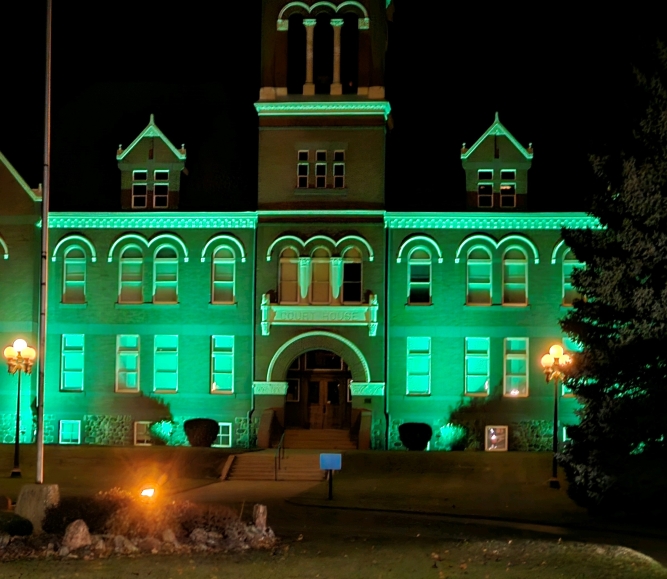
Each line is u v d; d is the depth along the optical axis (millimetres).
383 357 51250
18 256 52281
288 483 41812
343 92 52219
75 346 52719
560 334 51188
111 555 21891
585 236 37875
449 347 51469
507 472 42562
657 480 32844
